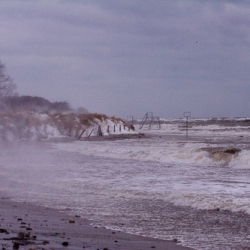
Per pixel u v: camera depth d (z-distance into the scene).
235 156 52.34
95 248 13.87
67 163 52.03
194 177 39.72
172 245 16.09
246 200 26.58
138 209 23.92
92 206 24.72
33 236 14.98
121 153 64.25
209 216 22.12
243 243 16.72
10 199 26.56
